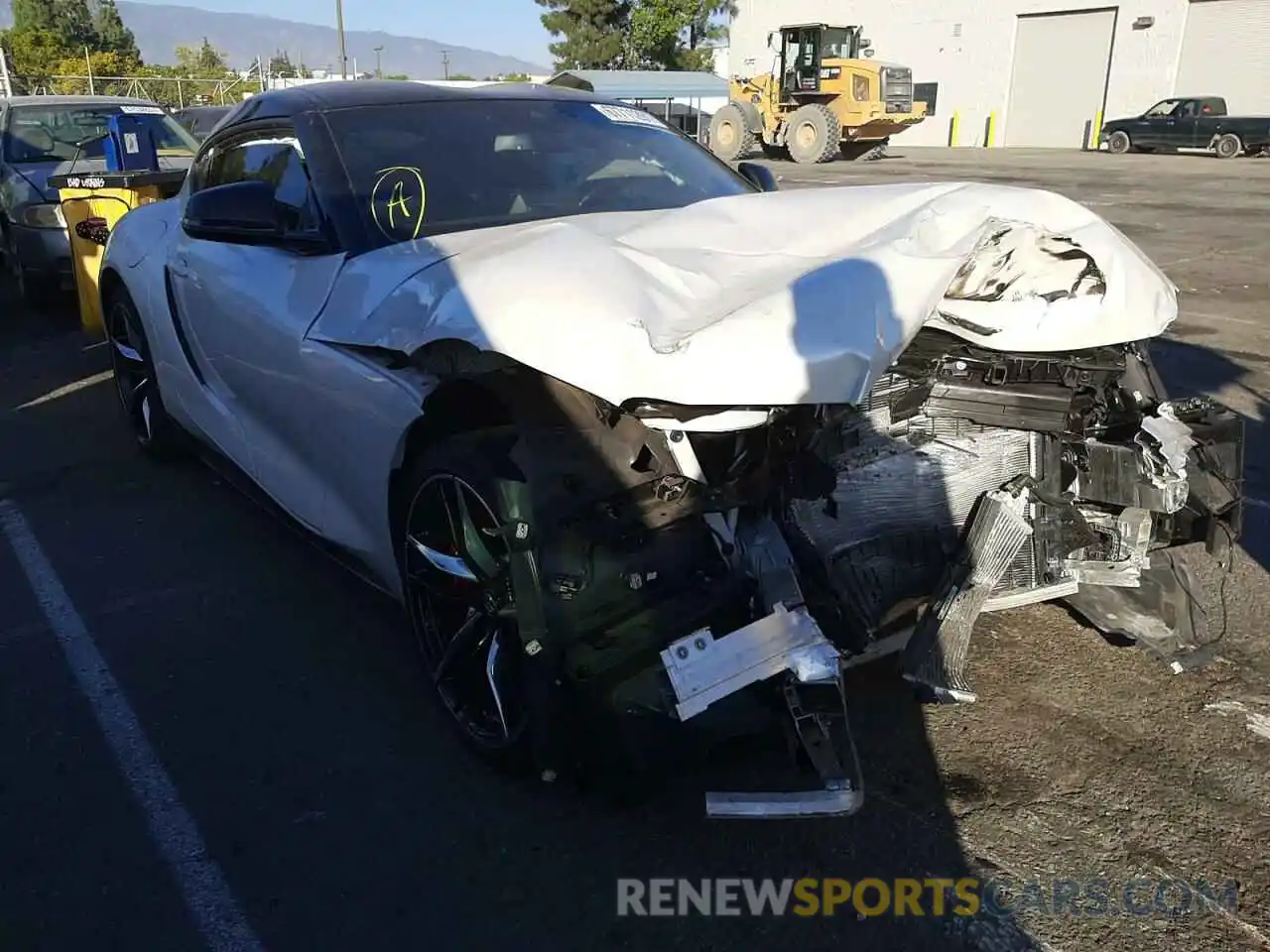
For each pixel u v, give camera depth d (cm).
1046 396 249
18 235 802
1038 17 3375
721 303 215
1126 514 269
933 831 242
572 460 227
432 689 301
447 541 261
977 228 245
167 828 247
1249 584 354
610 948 212
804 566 232
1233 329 720
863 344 207
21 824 249
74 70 4719
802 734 209
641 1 4981
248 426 355
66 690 304
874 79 2388
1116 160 2516
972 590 255
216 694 302
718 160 393
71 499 449
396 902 224
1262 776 258
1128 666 307
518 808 253
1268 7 2891
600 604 219
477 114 352
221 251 364
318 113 336
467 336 231
